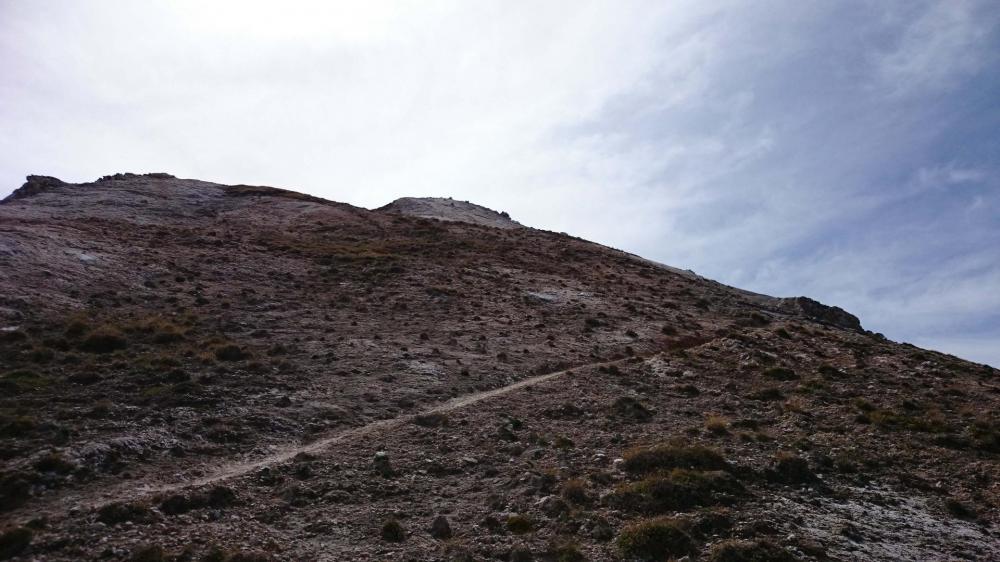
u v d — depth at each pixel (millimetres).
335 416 19828
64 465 14422
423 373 24797
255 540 12414
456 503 14898
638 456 17047
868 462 18734
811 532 13867
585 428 20359
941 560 13148
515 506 14578
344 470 16047
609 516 14109
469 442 18484
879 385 27078
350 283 38688
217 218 55625
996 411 23688
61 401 18250
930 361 32125
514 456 17766
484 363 27156
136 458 15633
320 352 25906
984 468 18531
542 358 28906
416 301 36469
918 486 17391
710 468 16812
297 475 15555
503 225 77625
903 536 14266
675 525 13242
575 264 54656
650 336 35125
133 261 34781
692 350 32188
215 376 21500
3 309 24250
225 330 27094
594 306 40750
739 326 39625
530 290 42656
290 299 33719
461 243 54594
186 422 18000
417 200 88250
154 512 12852
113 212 51406
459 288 40375
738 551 12453
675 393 25125
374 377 23797
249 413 19109
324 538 12922
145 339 24281
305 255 43812
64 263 31250
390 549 12570
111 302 28172
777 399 25062
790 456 17875
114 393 19266
